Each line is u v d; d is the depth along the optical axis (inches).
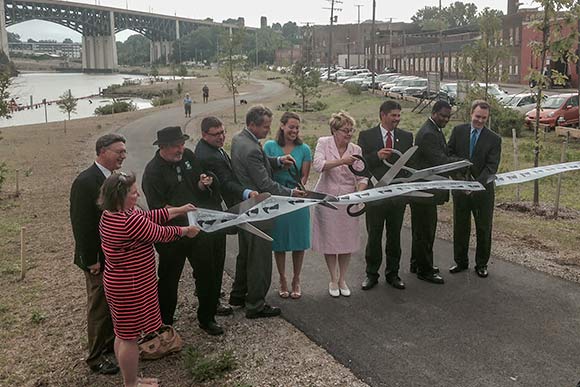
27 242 347.3
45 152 798.5
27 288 268.4
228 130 1067.3
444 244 322.3
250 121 215.0
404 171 243.9
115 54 6063.0
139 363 192.7
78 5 5698.8
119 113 1592.0
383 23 4343.0
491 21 936.3
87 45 6112.2
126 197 160.9
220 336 210.8
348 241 239.8
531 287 254.2
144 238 161.3
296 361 192.1
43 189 528.1
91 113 1838.1
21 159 732.7
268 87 2508.6
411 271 275.7
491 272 273.4
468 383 178.1
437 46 2760.8
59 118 1637.6
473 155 258.5
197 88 2701.8
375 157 241.1
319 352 197.9
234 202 215.3
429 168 239.1
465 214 267.3
